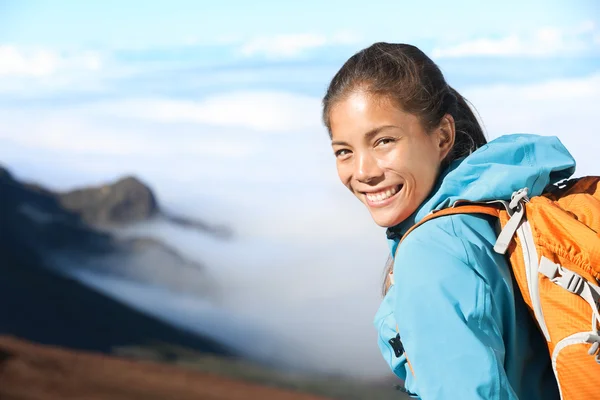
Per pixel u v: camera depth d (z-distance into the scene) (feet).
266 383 36.58
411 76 4.84
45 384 25.49
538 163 4.87
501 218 4.65
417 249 4.46
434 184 5.00
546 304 4.40
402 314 4.40
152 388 26.84
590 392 4.25
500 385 4.14
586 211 4.77
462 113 5.29
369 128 4.82
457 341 4.21
